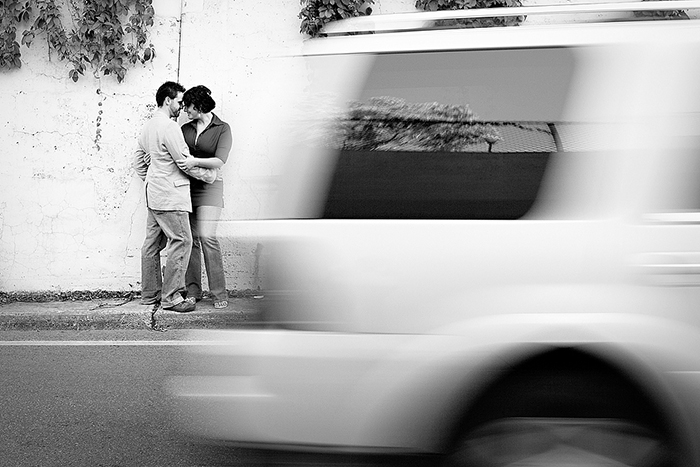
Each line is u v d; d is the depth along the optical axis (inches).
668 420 119.0
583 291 116.8
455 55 124.6
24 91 343.0
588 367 119.2
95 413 204.1
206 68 348.5
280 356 120.0
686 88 121.0
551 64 123.1
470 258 118.3
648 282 116.9
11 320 303.3
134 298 341.7
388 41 126.2
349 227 120.7
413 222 120.3
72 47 341.4
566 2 339.9
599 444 120.0
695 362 116.3
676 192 119.3
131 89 346.3
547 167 120.3
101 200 347.6
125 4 343.0
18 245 346.6
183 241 308.0
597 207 119.1
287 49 347.9
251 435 121.6
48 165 345.4
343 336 118.7
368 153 123.0
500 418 120.5
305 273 121.0
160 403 211.5
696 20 125.3
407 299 118.4
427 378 117.1
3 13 338.0
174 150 300.5
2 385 228.5
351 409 118.3
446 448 119.1
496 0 345.1
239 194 346.3
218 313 305.9
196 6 346.9
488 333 116.6
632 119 120.3
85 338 287.1
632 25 124.3
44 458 175.0
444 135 122.4
